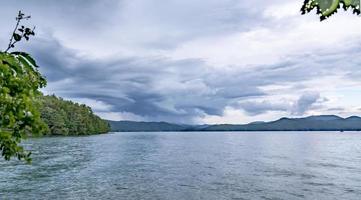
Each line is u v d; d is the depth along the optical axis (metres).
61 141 131.12
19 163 53.00
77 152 79.50
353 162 59.34
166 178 40.19
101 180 38.53
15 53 3.45
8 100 3.21
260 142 150.75
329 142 148.00
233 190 32.69
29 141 127.12
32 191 31.92
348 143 137.50
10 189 32.81
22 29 3.43
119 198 29.14
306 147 108.81
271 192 31.81
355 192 31.89
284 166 52.81
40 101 3.55
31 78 3.47
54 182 36.84
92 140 149.75
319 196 30.17
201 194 30.75
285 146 115.38
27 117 3.36
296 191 32.28
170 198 29.23
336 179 39.50
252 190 32.66
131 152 83.38
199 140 178.62
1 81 3.25
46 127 3.45
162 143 139.00
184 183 36.56
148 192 31.69
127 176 41.72
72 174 43.06
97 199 28.77
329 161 61.03
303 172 45.59
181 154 78.12
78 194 30.77
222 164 55.75
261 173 44.50
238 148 103.62
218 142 151.62
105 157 68.25
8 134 3.28
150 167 51.41
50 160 60.06
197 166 52.75
